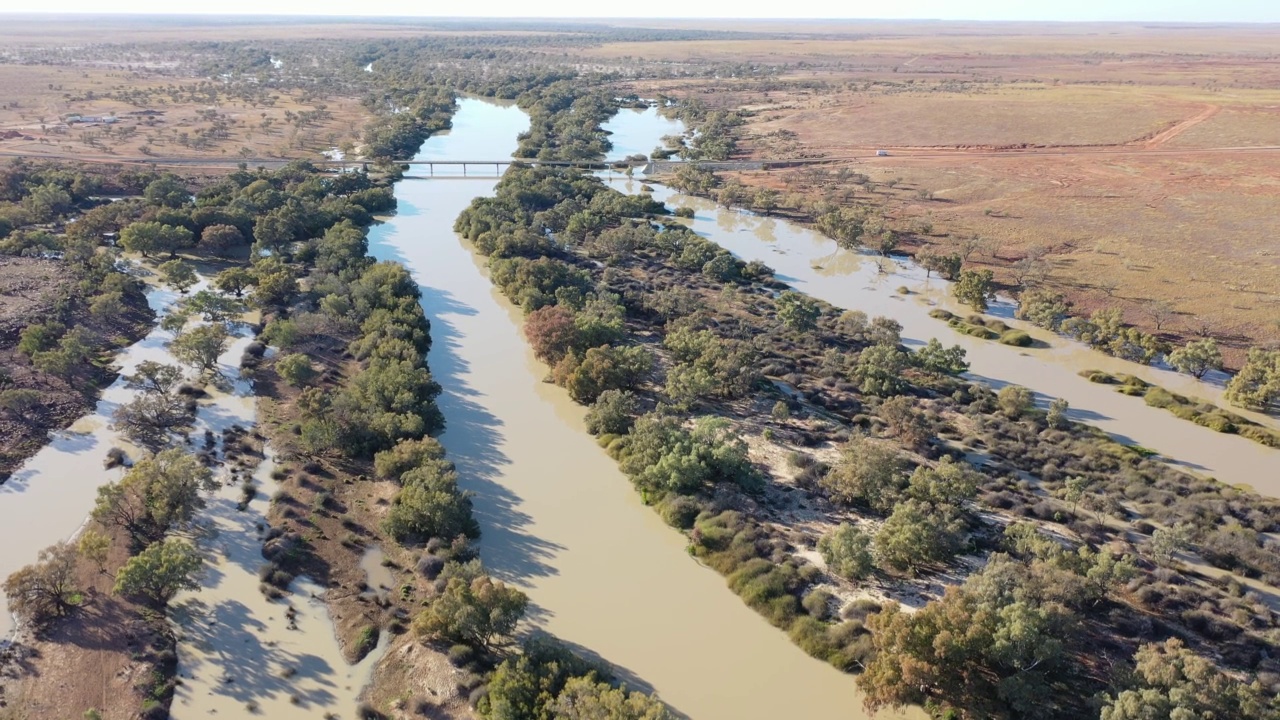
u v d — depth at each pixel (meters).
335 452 90.88
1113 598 71.44
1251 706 54.81
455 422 101.31
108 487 76.81
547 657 62.03
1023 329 134.88
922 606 70.38
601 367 104.06
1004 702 59.81
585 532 81.56
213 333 110.44
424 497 77.44
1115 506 83.38
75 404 100.62
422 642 65.31
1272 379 105.38
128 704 59.25
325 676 62.75
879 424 100.81
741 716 61.00
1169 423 104.50
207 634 66.25
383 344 112.56
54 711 58.59
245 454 91.00
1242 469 94.12
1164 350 121.50
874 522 81.94
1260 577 74.75
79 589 69.75
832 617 69.81
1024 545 74.69
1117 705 54.75
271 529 78.56
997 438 98.06
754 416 102.75
